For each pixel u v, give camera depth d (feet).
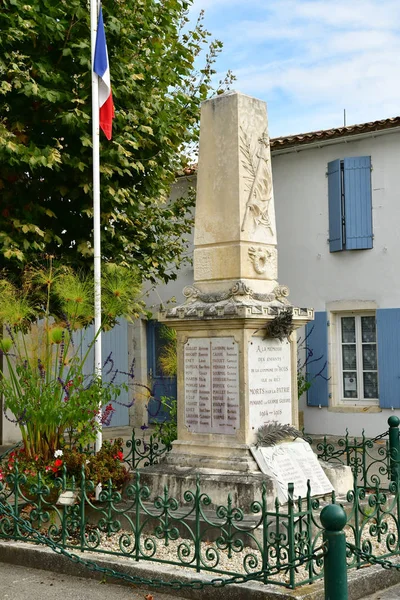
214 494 26.23
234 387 27.94
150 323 67.36
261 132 30.40
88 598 20.90
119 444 30.66
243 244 29.04
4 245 37.24
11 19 37.32
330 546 16.30
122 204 42.29
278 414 28.99
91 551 23.66
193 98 47.60
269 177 30.53
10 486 28.53
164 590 21.21
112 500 23.43
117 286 33.17
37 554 23.85
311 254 59.41
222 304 28.09
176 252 47.50
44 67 38.45
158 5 43.70
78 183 40.22
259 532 23.44
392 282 55.57
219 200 29.63
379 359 55.62
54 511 26.86
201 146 30.32
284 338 29.12
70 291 31.19
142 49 41.83
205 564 21.71
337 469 29.09
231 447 27.63
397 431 32.58
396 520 23.65
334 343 58.39
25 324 33.81
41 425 29.09
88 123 38.14
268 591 19.43
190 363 29.25
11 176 39.70
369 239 56.44
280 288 29.96
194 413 29.04
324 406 58.18
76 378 29.89
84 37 39.45
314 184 59.36
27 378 29.58
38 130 40.47
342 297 57.72
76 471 27.89
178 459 28.66
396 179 55.62
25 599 20.90
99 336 32.17
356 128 55.72
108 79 35.42
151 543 24.32
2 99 39.22
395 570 22.11
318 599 19.39
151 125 42.27
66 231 41.98
